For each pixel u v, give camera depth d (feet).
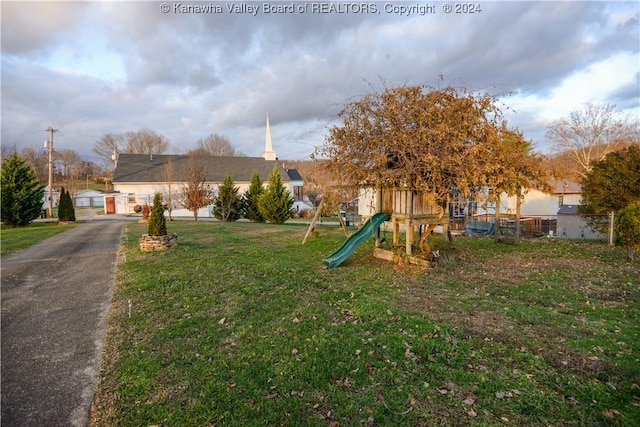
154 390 10.53
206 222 78.23
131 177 113.91
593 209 38.29
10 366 12.30
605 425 8.73
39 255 33.27
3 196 68.85
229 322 15.40
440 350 12.39
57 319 16.67
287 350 12.68
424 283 21.26
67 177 193.47
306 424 8.96
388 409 9.42
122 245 38.40
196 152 201.05
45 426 9.25
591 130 104.83
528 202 73.72
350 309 16.76
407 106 25.14
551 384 10.38
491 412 9.25
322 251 32.53
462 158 23.72
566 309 16.55
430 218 28.07
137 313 16.89
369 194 45.29
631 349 12.38
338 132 27.25
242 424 8.99
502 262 27.35
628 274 23.02
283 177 130.93
